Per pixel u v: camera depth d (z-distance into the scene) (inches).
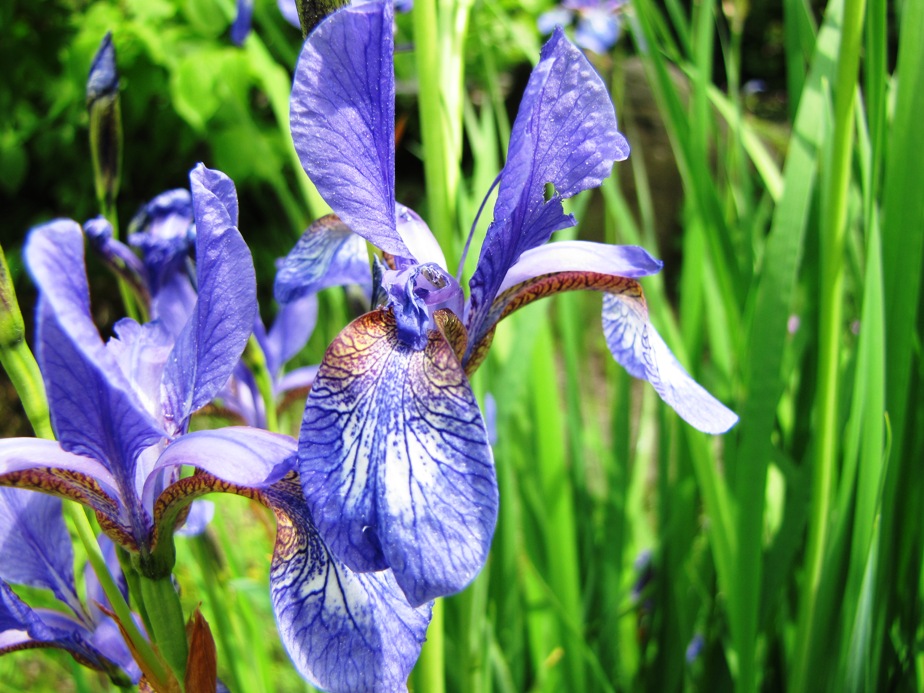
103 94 11.5
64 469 8.3
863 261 13.7
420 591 7.7
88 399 8.0
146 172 40.3
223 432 8.4
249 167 34.4
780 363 12.1
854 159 14.1
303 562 8.5
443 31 11.6
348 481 8.0
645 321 10.6
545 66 8.7
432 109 10.8
